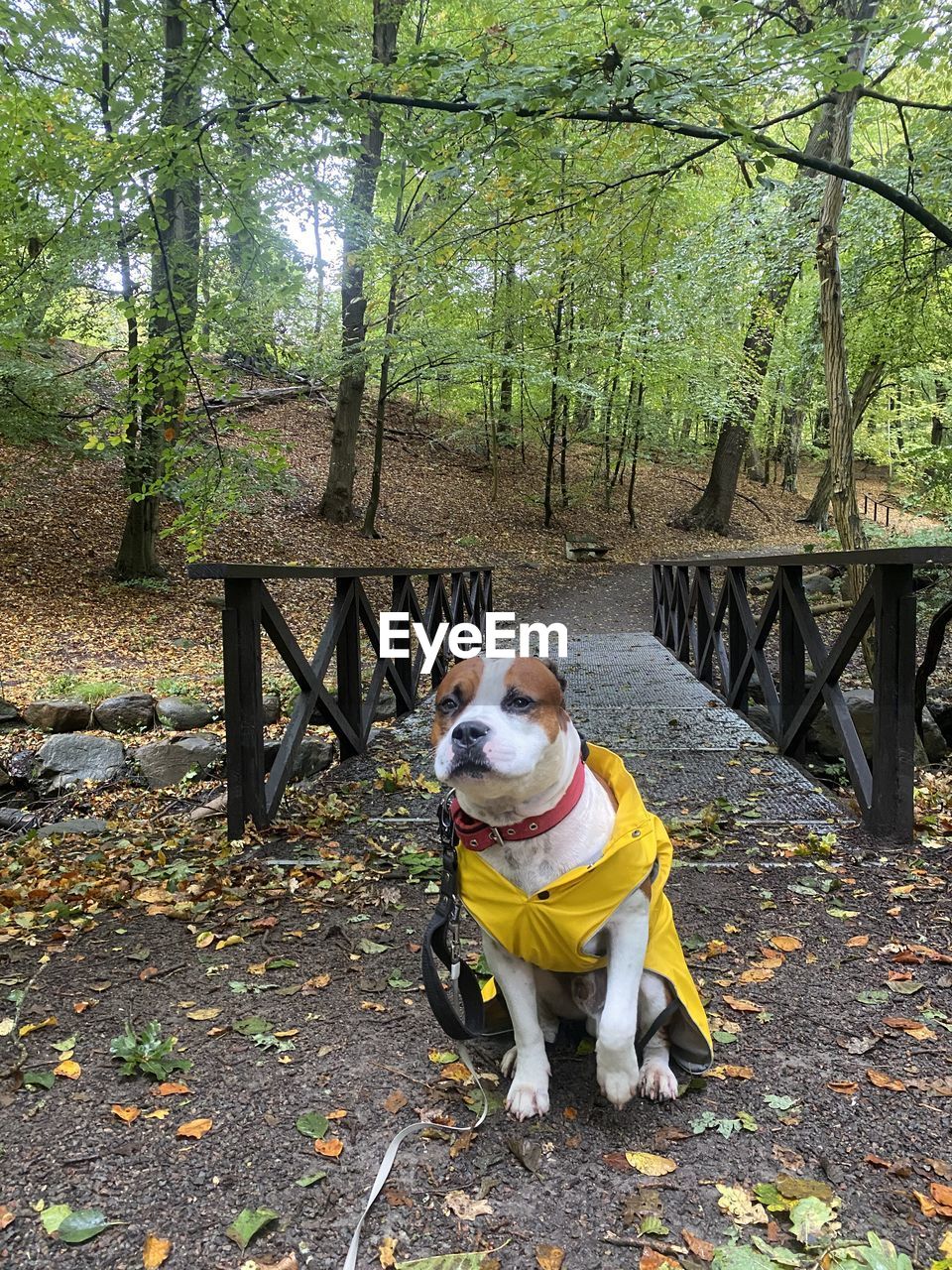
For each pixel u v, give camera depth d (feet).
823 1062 6.92
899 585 11.77
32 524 42.39
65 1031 7.61
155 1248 5.07
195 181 18.61
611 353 53.67
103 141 17.49
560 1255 4.99
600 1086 6.23
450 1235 5.16
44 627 33.06
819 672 14.39
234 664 12.68
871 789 12.55
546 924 5.87
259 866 11.69
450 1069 6.93
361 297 45.09
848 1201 5.39
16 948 9.52
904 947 8.79
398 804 14.52
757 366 60.13
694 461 87.35
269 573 12.84
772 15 19.20
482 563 54.24
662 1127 6.16
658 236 24.43
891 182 25.62
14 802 19.16
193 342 18.79
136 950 9.32
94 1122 6.27
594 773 7.14
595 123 19.84
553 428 62.44
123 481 38.17
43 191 18.56
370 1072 6.90
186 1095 6.59
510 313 47.57
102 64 23.35
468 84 16.14
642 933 6.11
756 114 22.43
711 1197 5.47
